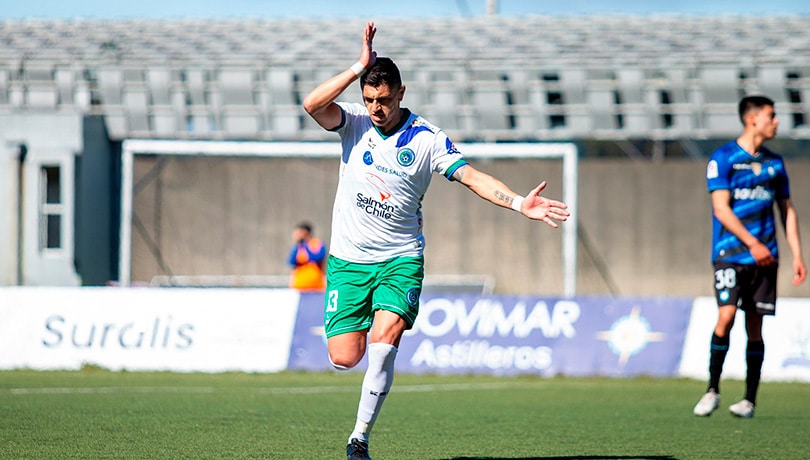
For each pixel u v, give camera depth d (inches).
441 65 2930.6
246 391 1331.2
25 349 1713.8
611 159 2824.8
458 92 2928.2
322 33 3484.3
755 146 1006.4
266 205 2775.6
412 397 1296.8
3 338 1715.1
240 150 2662.4
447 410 1135.6
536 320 1707.7
